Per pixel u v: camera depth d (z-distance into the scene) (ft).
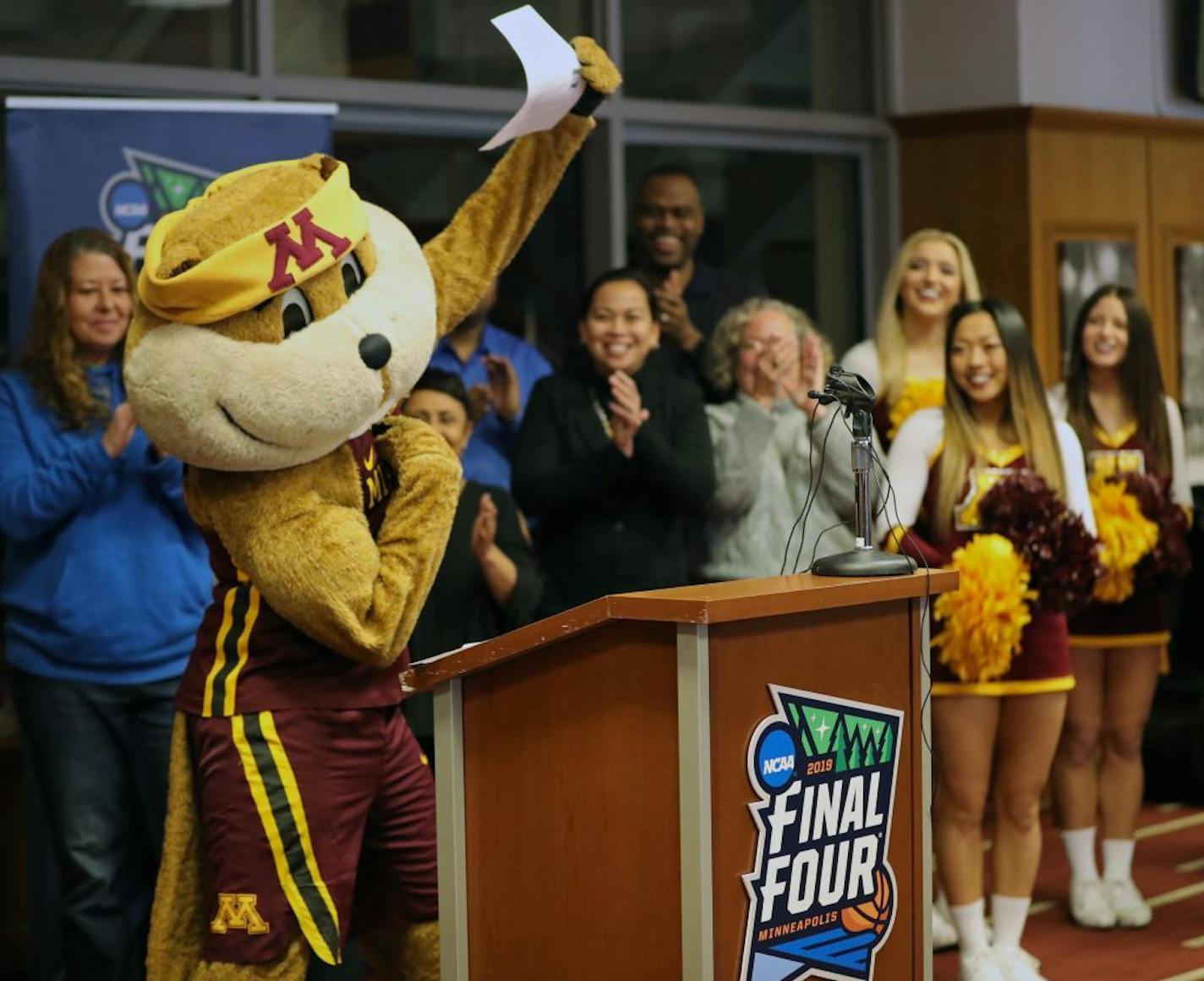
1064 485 14.32
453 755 8.30
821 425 16.01
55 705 13.34
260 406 8.77
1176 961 15.57
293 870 9.20
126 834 13.57
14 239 13.79
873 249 22.82
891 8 22.67
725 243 21.53
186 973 9.58
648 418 15.14
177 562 13.47
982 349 14.05
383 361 9.06
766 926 7.69
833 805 8.01
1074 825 16.71
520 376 18.29
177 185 14.06
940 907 16.14
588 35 20.16
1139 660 16.81
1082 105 22.79
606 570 15.30
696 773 7.41
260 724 9.21
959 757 13.96
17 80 15.93
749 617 7.50
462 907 8.34
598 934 7.90
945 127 22.39
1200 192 24.25
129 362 9.01
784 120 21.71
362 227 9.14
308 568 8.96
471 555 14.88
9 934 15.76
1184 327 24.12
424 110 18.65
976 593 13.50
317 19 17.94
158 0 16.88
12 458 13.28
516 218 10.36
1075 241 22.49
